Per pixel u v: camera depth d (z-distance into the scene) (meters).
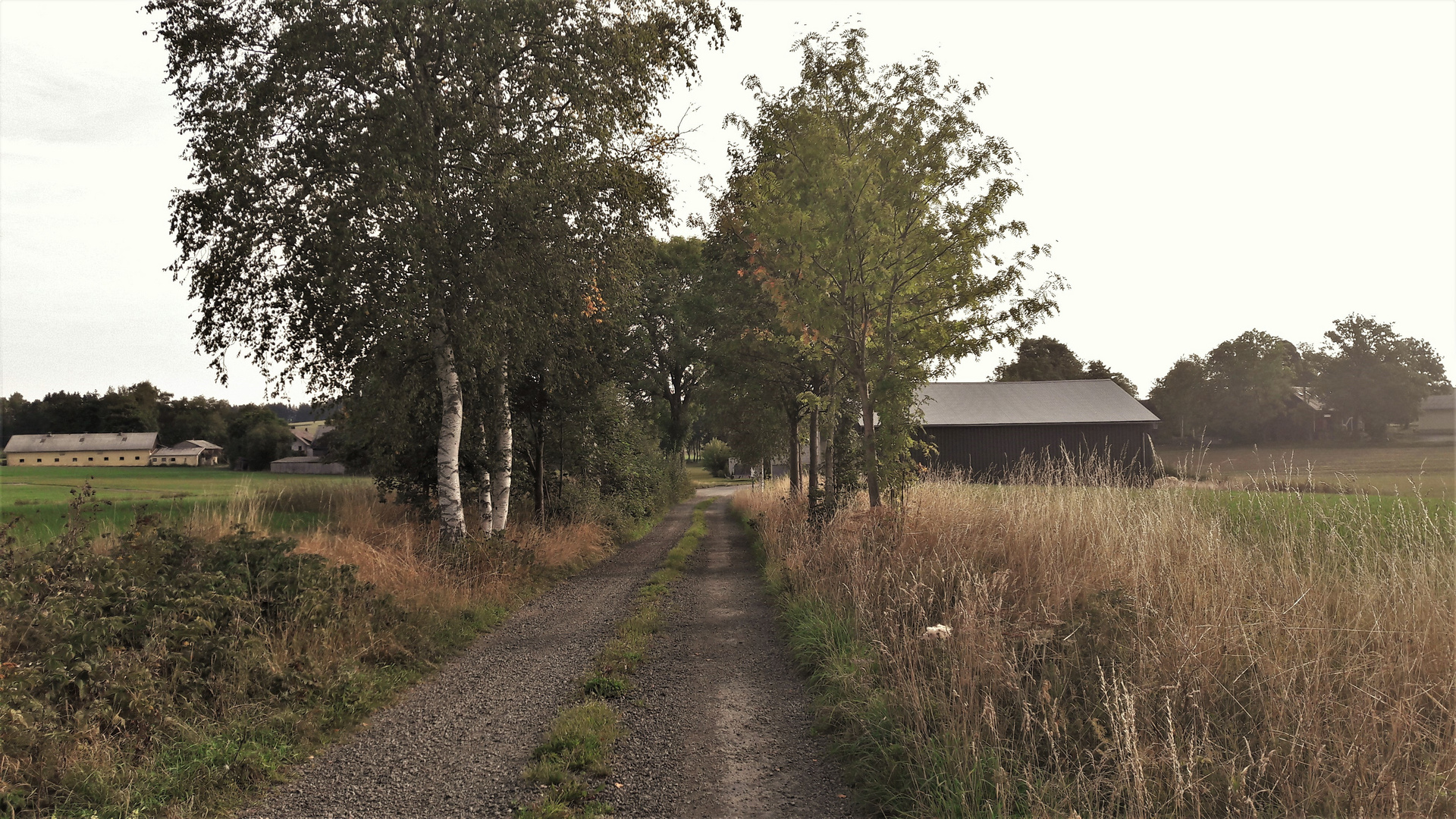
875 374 12.15
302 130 11.00
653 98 13.88
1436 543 6.78
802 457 34.81
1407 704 4.45
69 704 4.88
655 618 9.64
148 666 5.40
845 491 16.58
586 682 6.79
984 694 5.00
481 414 15.53
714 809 4.40
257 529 11.59
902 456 11.69
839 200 11.22
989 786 4.18
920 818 4.03
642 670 7.43
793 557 11.49
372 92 11.43
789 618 8.98
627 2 13.41
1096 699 5.01
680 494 42.97
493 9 11.41
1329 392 68.38
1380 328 69.00
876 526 9.92
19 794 3.98
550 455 20.27
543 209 12.33
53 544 7.00
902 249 11.39
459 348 12.43
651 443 33.22
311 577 7.66
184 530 8.59
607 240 13.53
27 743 4.31
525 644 8.67
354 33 10.83
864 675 6.08
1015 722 4.93
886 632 6.88
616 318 16.59
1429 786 3.96
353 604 7.93
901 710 5.23
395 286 11.23
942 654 5.84
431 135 11.15
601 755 5.14
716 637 8.80
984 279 11.09
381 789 4.74
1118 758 4.11
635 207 13.90
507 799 4.56
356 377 12.71
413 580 9.92
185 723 5.14
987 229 11.20
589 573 14.54
